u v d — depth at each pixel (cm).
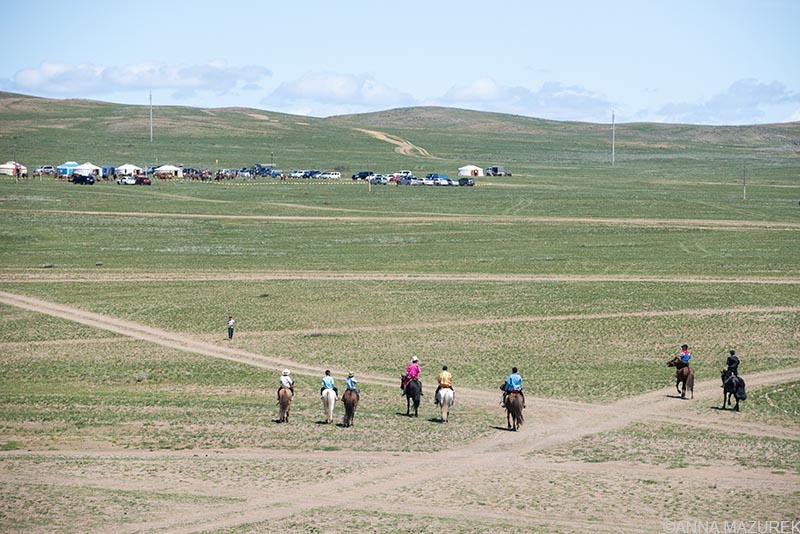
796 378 8219
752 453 5806
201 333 10738
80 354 9656
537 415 7031
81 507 4753
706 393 7775
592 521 4478
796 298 12281
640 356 9381
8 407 7331
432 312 11738
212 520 4569
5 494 4972
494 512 4647
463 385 8281
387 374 8788
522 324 10988
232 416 7044
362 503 4834
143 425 6738
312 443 6200
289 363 9288
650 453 5838
